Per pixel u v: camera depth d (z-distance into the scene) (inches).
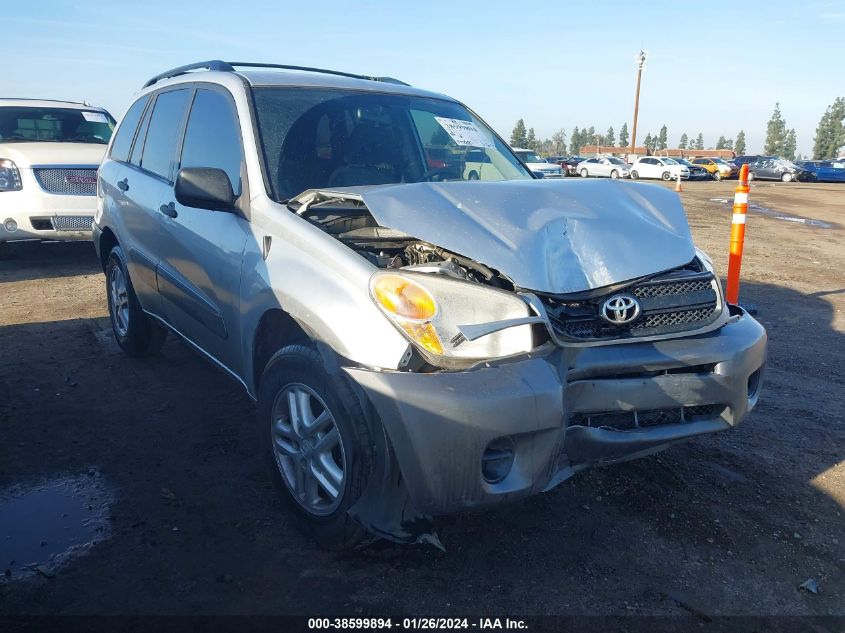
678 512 132.6
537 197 126.8
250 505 131.1
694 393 115.3
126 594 106.2
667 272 121.6
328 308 109.0
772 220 685.9
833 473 150.3
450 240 113.2
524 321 104.5
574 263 114.9
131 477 140.3
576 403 108.7
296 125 149.3
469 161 169.0
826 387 201.5
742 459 155.3
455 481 99.5
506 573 113.6
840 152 4097.0
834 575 116.6
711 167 1668.3
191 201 134.5
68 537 120.1
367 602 106.0
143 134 195.3
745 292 326.6
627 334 114.6
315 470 116.1
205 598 105.9
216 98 160.1
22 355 209.2
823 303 306.5
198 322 156.0
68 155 332.8
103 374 195.0
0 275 323.9
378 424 103.4
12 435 156.9
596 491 138.7
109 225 202.1
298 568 113.4
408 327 101.9
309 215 129.2
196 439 156.8
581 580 112.5
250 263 129.4
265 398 124.4
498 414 98.7
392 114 166.6
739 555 120.6
